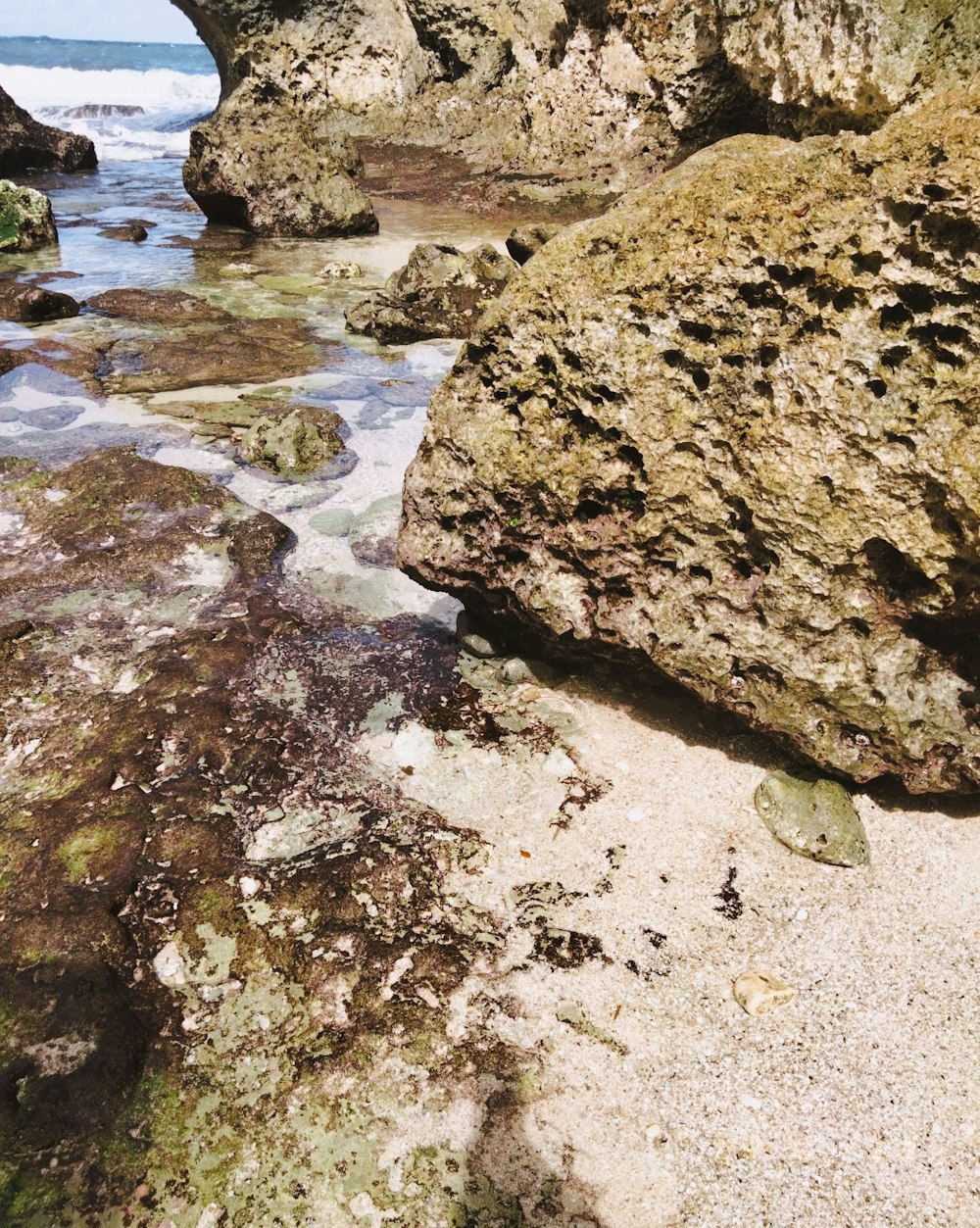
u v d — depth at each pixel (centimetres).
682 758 331
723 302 284
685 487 300
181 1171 216
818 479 274
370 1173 216
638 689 362
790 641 294
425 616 425
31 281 979
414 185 1551
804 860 291
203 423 632
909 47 910
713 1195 211
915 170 252
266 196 1225
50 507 507
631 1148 220
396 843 299
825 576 282
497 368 332
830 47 975
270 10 1694
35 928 265
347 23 1703
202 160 1239
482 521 350
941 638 281
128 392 686
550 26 1480
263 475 562
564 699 364
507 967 260
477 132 1609
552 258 319
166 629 412
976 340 248
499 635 393
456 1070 235
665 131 1330
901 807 308
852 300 265
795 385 274
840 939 266
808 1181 213
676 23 1262
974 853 291
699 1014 248
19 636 403
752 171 283
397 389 709
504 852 297
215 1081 233
